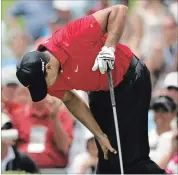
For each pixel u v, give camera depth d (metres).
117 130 22.22
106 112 23.19
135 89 22.70
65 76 21.56
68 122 30.72
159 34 40.28
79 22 21.36
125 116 23.03
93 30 21.23
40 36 42.06
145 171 23.55
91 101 23.38
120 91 22.69
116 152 23.42
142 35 40.41
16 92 31.12
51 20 41.84
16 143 28.36
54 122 30.25
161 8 41.50
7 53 40.41
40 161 30.00
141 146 23.59
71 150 31.98
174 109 29.53
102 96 23.03
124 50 22.50
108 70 21.41
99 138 23.27
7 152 27.20
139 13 41.12
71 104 23.12
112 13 21.34
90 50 21.25
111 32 21.30
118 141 22.28
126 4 41.91
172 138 28.36
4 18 42.97
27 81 20.88
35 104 30.22
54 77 21.23
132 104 22.88
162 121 29.59
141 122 23.36
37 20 42.44
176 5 41.66
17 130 29.70
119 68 22.34
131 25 40.84
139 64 22.83
